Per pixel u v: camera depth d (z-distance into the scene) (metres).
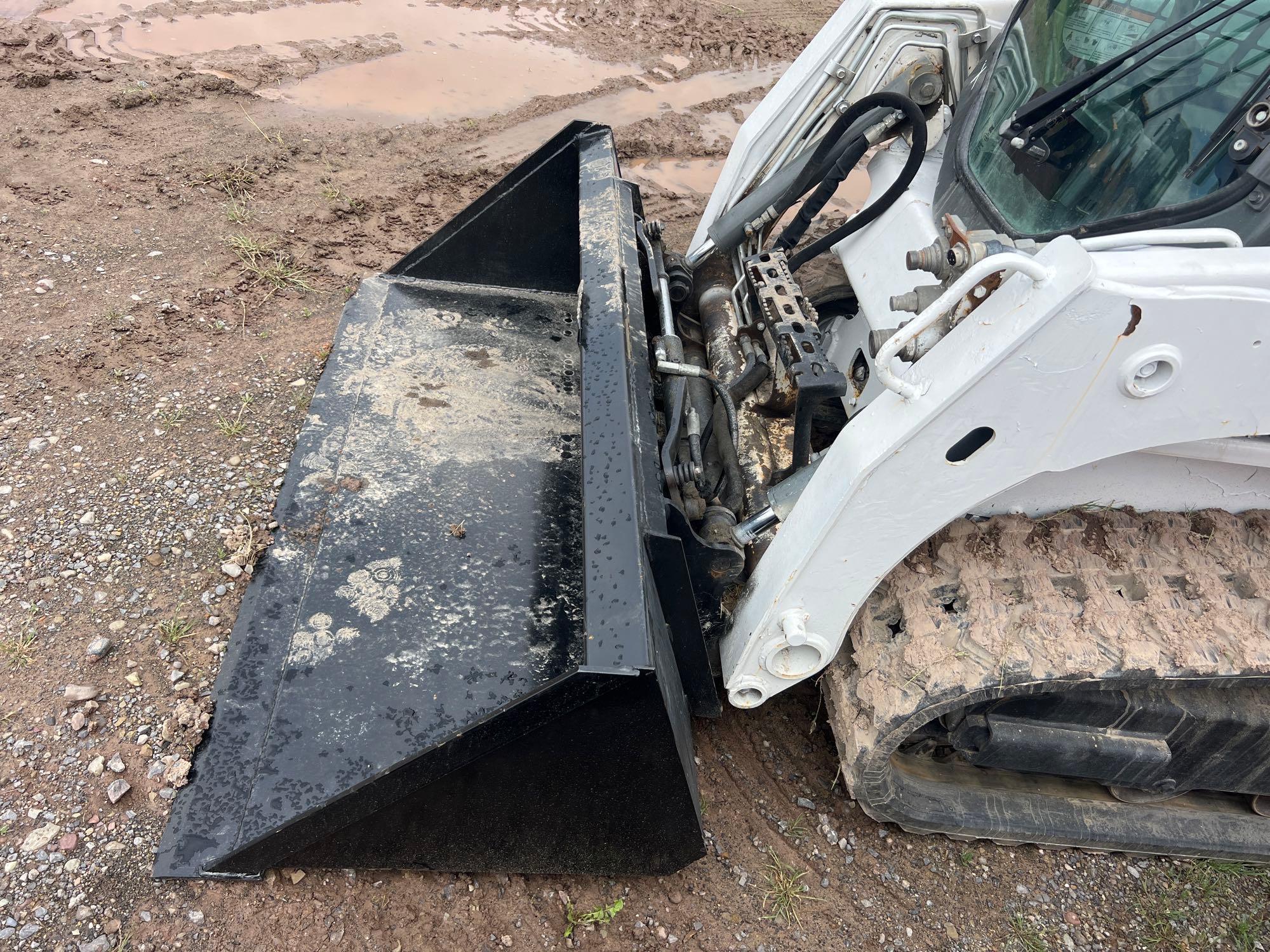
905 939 2.25
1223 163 1.77
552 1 7.61
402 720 1.87
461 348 2.81
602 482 1.90
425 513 2.26
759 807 2.45
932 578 2.08
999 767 2.26
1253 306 1.48
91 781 2.05
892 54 2.83
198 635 2.38
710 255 3.06
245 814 1.82
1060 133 2.07
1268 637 2.01
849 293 3.03
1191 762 2.27
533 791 1.85
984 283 1.62
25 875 1.88
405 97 5.66
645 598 1.71
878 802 2.26
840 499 1.76
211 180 4.43
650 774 1.83
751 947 2.14
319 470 2.33
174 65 5.44
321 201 4.46
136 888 1.90
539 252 3.13
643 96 6.30
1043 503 2.12
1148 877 2.53
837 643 2.05
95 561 2.50
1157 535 2.13
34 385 3.02
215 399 3.12
